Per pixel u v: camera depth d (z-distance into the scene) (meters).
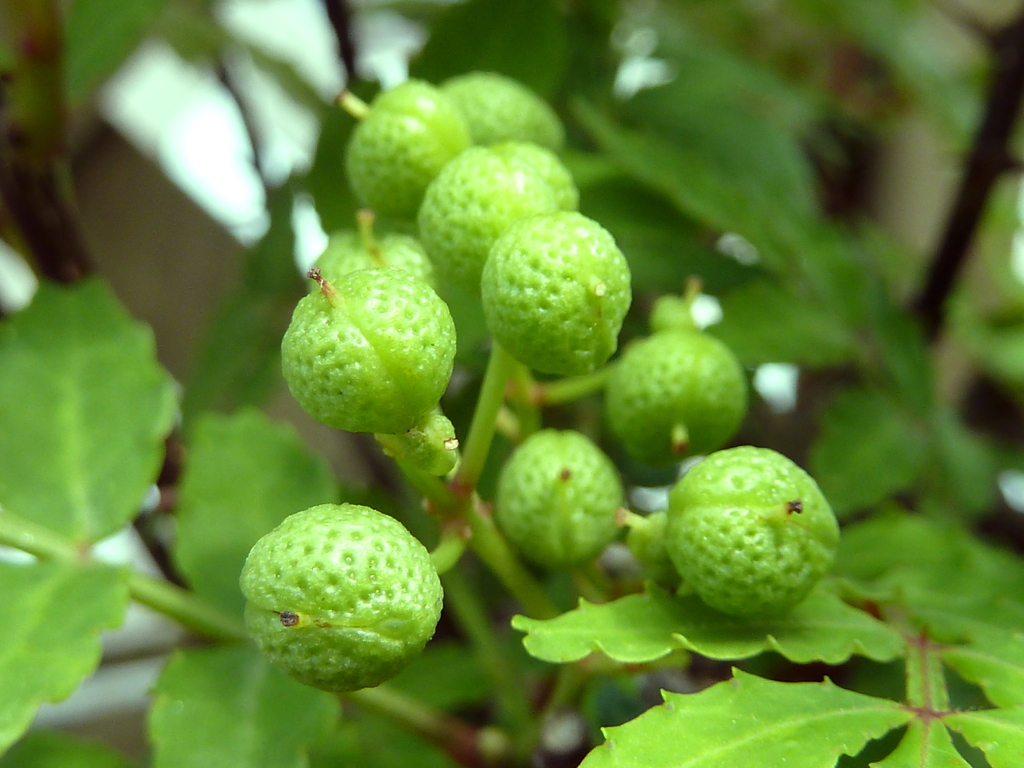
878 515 0.09
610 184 0.08
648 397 0.07
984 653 0.06
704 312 0.09
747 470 0.06
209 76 0.13
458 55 0.08
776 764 0.06
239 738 0.07
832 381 0.10
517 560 0.07
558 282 0.06
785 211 0.09
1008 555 0.07
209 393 0.08
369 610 0.06
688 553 0.06
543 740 0.07
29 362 0.07
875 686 0.07
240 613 0.07
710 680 0.08
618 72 0.10
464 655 0.08
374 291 0.06
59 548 0.07
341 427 0.06
